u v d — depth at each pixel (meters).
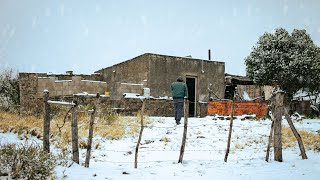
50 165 5.65
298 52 21.39
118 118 13.42
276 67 21.03
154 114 17.81
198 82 20.45
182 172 6.46
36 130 9.77
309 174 6.34
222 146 9.59
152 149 9.16
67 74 22.23
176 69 19.66
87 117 13.02
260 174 6.33
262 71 21.38
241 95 24.06
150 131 11.86
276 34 22.14
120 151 8.70
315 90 22.09
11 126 10.07
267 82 21.83
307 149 8.98
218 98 21.05
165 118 15.38
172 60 19.55
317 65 20.97
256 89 23.92
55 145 8.72
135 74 19.69
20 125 10.23
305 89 22.28
